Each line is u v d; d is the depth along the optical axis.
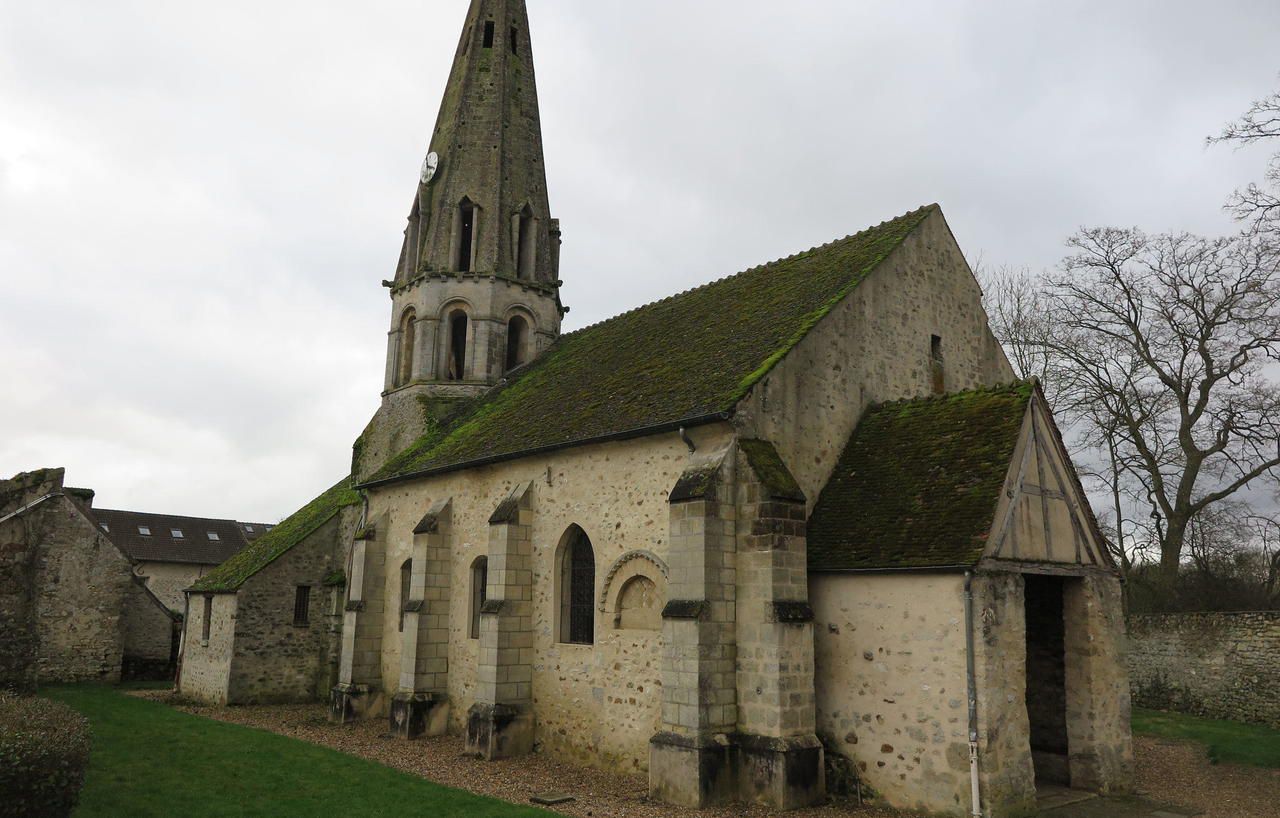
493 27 29.77
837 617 13.04
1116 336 27.44
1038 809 12.09
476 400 25.23
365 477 26.22
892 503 13.41
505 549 16.73
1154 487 26.70
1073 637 13.62
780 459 13.56
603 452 15.72
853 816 11.76
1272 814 12.16
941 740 11.59
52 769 8.20
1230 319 25.08
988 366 18.70
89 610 27.98
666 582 14.04
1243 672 20.27
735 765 12.56
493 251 26.97
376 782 13.02
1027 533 12.59
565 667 15.85
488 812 11.29
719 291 20.89
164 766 13.67
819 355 15.02
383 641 21.72
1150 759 16.09
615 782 13.88
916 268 17.47
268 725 20.34
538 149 29.16
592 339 23.97
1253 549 28.39
